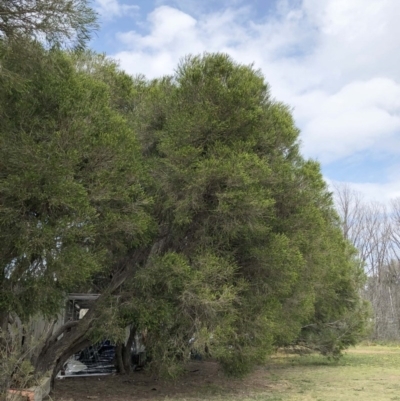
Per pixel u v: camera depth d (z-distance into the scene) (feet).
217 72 31.71
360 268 64.39
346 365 60.54
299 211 34.53
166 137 29.84
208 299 27.30
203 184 28.25
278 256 30.48
